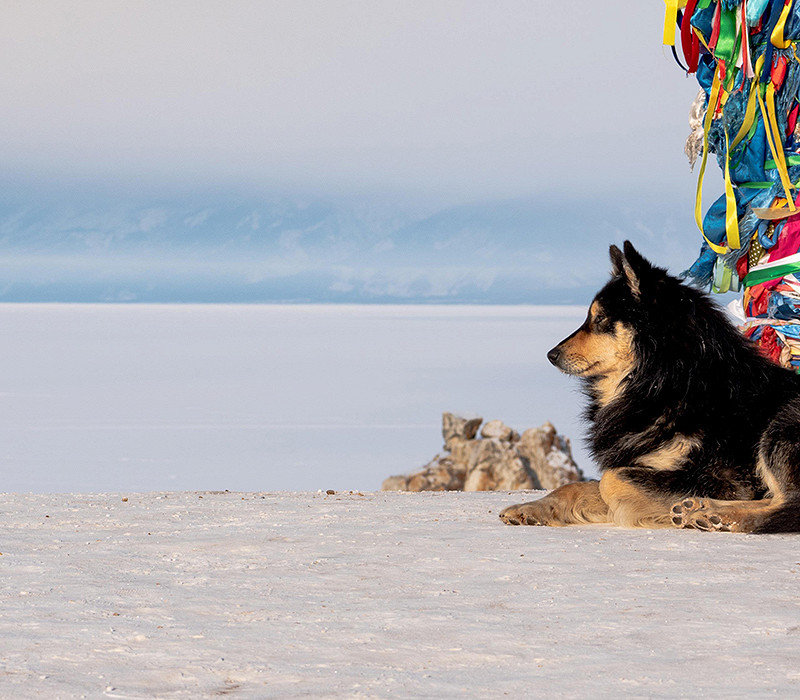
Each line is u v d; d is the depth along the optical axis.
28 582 6.65
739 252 11.10
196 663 4.74
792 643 5.06
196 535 8.68
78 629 5.36
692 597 6.13
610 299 9.80
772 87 10.86
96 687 4.36
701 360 9.37
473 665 4.73
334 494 12.90
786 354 10.78
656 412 9.45
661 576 6.77
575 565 7.14
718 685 4.36
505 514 9.34
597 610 5.81
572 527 9.23
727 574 6.83
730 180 11.02
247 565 7.24
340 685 4.39
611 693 4.25
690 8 11.39
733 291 11.39
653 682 4.41
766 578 6.70
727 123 11.04
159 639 5.18
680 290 9.62
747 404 9.27
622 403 9.67
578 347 9.91
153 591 6.36
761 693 4.21
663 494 9.20
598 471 10.09
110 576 6.86
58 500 11.86
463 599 6.12
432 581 6.64
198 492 13.13
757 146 10.93
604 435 9.80
